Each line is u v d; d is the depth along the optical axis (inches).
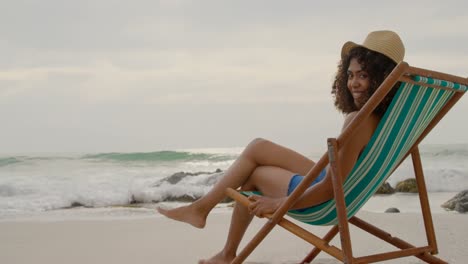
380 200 366.6
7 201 369.1
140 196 386.3
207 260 140.5
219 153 772.0
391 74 96.2
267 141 130.0
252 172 130.0
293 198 110.4
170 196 393.7
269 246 181.6
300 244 185.0
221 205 334.0
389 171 116.6
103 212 305.1
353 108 118.2
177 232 219.6
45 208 346.6
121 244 194.4
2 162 640.4
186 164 740.7
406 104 101.7
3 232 222.4
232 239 138.6
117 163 693.9
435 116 115.4
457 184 433.1
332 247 109.7
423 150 724.7
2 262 167.3
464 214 257.8
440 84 102.6
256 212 117.8
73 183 436.8
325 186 109.7
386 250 171.9
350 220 134.0
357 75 111.7
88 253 179.2
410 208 313.6
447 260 154.2
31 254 178.7
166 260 166.9
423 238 192.5
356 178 107.8
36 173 571.8
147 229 227.8
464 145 718.5
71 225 240.8
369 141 103.4
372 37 111.0
